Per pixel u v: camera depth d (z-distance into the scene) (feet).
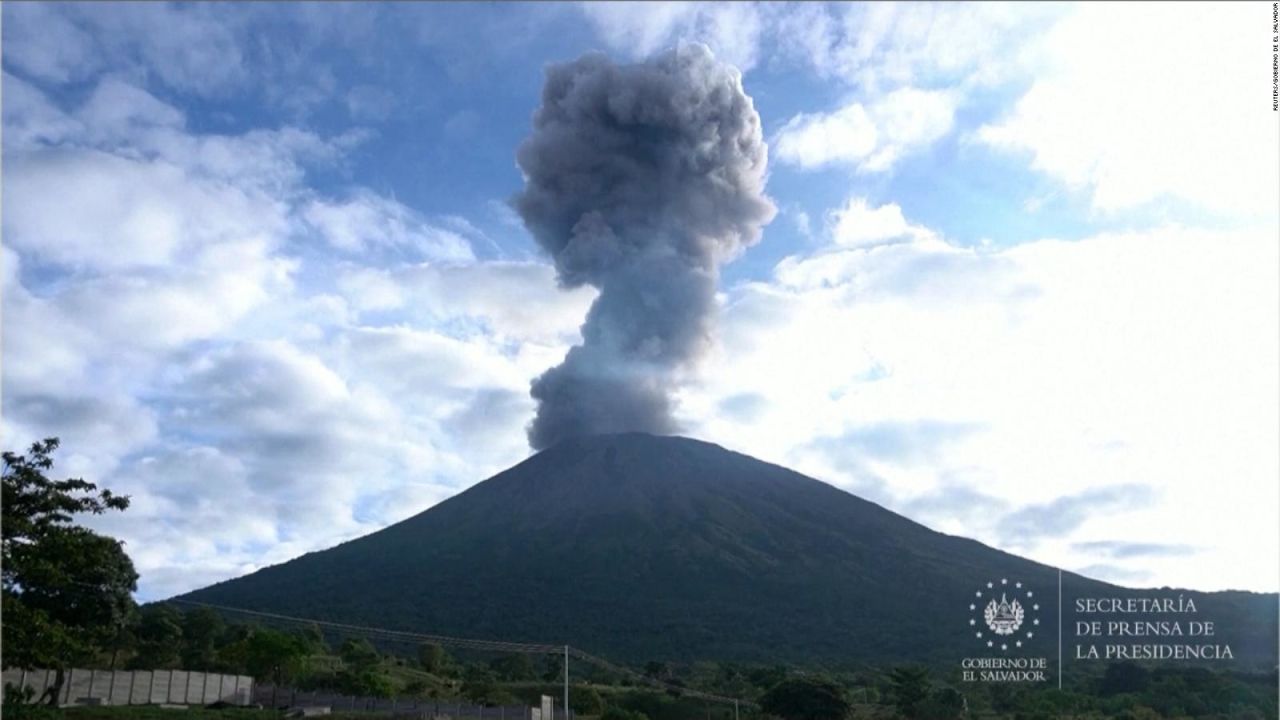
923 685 324.60
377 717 223.92
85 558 130.62
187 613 357.41
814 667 452.35
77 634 135.64
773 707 305.94
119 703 206.18
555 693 311.88
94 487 131.75
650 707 315.99
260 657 282.15
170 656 284.20
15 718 148.56
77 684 200.34
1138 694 319.27
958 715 306.96
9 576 122.83
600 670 416.87
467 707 256.32
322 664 333.42
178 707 205.05
